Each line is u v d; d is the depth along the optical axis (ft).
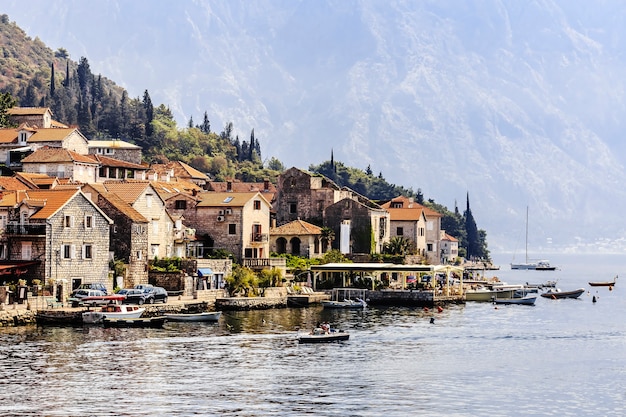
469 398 417.49
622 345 567.18
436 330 612.70
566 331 630.74
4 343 501.15
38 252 598.34
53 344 501.56
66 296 597.93
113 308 577.02
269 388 422.41
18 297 574.15
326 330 552.00
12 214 606.55
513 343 566.36
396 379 447.83
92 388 413.59
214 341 531.50
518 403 411.54
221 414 380.99
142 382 426.10
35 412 377.50
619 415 395.96
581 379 460.14
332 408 393.29
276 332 572.92
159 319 581.94
